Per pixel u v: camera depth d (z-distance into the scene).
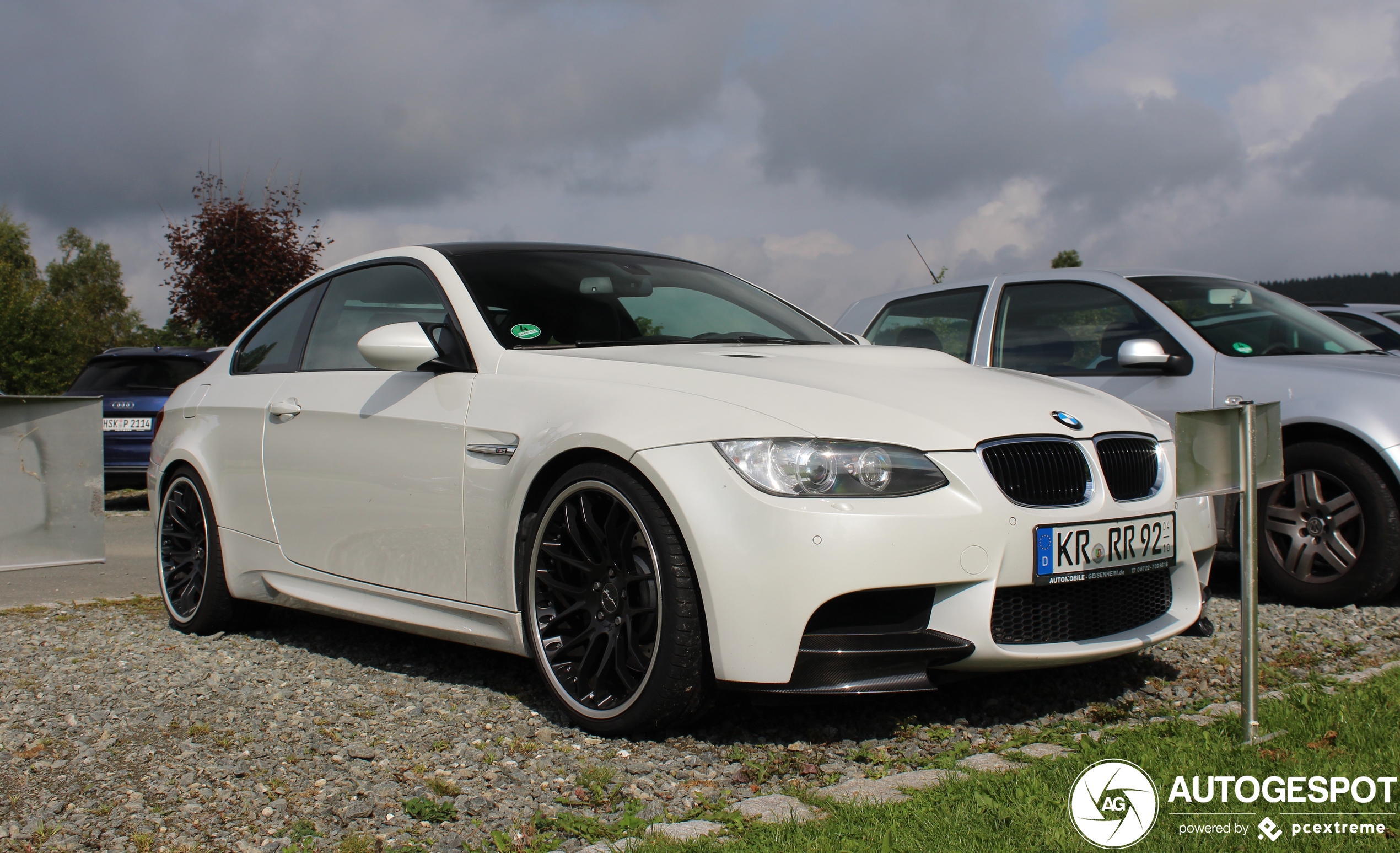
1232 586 5.46
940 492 2.84
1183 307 5.54
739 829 2.28
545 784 2.71
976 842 2.13
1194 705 3.19
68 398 5.03
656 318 4.00
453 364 3.70
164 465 4.94
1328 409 4.79
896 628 2.86
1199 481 2.75
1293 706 2.96
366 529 3.86
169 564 4.93
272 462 4.30
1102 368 5.62
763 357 3.42
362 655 4.20
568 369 3.41
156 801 2.66
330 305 4.47
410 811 2.51
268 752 3.01
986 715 3.22
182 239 21.58
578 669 3.18
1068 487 3.06
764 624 2.76
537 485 3.31
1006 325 6.12
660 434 2.96
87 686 3.74
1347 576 4.75
